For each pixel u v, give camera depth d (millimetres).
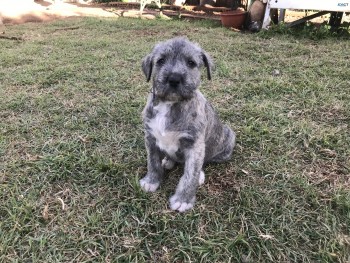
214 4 2436
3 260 436
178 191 542
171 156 573
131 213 517
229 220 504
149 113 542
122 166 610
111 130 736
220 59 1189
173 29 1733
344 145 681
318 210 524
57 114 803
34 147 672
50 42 1436
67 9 2467
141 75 1038
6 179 581
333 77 1015
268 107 833
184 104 511
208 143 590
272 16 1771
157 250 462
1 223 482
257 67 1109
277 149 679
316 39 1500
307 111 818
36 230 482
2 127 736
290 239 476
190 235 484
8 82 974
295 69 1082
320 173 611
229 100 883
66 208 523
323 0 1530
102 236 476
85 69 1088
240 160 654
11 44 1404
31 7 2275
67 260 442
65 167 606
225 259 446
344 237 472
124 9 2629
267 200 542
